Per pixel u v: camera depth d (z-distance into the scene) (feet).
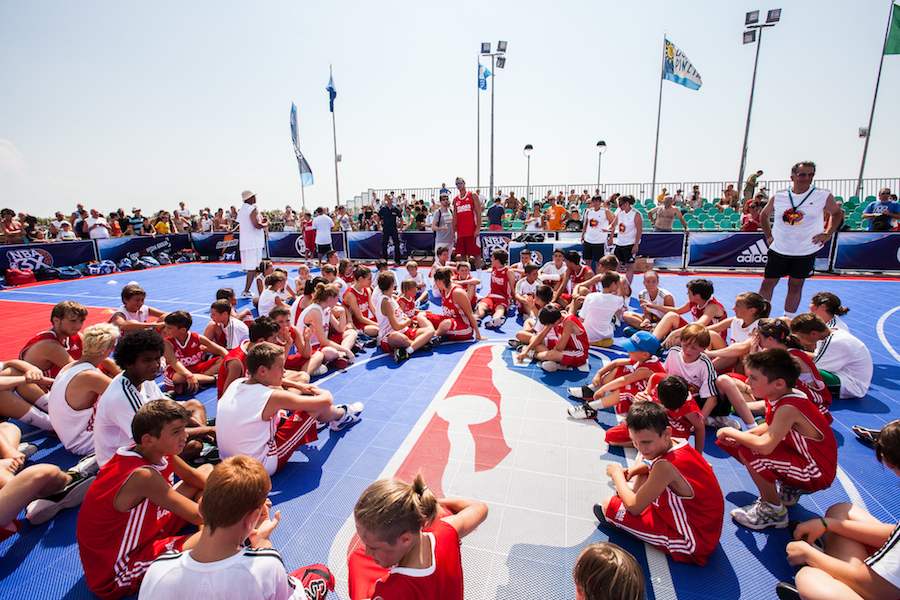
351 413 13.83
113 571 7.44
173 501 7.75
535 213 59.41
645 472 9.60
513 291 27.91
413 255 53.01
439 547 5.60
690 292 18.76
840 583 6.73
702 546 8.14
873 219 39.75
